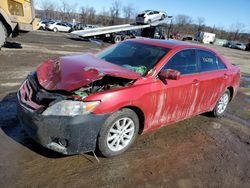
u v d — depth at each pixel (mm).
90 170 3264
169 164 3629
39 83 3410
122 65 4105
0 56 9797
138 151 3848
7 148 3512
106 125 3307
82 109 3074
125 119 3549
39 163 3285
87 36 22844
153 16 27531
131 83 3588
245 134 5062
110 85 3438
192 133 4738
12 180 2938
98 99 3180
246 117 6133
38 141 3201
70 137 3084
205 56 4895
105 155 3506
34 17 11359
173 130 4746
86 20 76375
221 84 5215
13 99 5246
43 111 3055
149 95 3688
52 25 37406
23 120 3312
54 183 2973
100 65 3844
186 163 3717
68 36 27594
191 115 4793
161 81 3861
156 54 4172
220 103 5586
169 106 4098
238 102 7422
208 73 4836
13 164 3209
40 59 10383
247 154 4238
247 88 9750
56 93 3170
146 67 3932
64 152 3172
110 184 3066
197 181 3350
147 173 3365
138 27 26219
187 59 4453
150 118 3873
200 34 62750
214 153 4113
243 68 16688
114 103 3285
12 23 10242
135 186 3092
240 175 3609
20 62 9242
